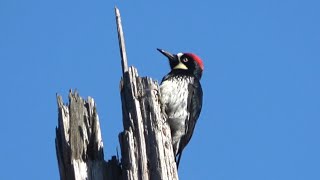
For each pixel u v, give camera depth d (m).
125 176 10.27
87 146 10.56
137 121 10.96
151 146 10.73
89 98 10.82
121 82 11.54
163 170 10.53
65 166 10.37
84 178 10.27
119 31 11.73
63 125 10.49
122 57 11.65
